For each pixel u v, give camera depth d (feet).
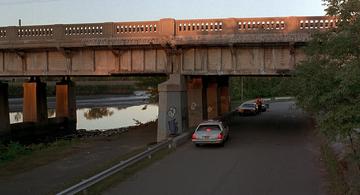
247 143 86.79
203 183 50.65
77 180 52.42
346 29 41.04
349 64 38.11
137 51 103.91
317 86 42.29
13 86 335.47
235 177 53.93
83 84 420.36
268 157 69.21
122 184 50.57
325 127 39.37
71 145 94.89
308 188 47.52
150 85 191.93
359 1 40.68
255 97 314.55
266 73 97.50
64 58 108.99
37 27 106.52
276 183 50.21
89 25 103.35
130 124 181.06
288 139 92.79
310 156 69.82
